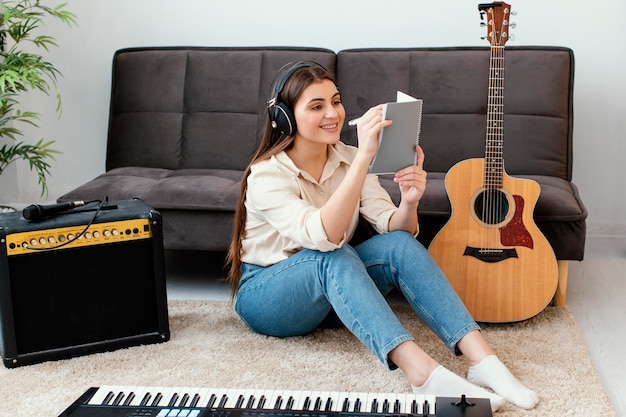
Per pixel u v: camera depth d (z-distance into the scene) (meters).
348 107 3.12
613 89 3.31
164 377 2.08
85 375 2.10
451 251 2.46
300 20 3.42
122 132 3.28
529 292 2.43
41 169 3.34
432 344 2.27
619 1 3.23
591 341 2.39
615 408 1.97
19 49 3.52
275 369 2.11
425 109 3.08
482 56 3.06
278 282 2.12
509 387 1.88
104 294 2.23
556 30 3.29
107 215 2.21
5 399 1.97
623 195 3.40
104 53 3.54
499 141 2.47
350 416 1.65
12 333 2.13
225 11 3.45
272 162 2.13
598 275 3.00
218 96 3.21
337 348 2.25
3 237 2.08
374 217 2.24
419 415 1.65
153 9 3.48
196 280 2.97
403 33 3.37
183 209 2.69
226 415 1.65
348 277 1.95
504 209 2.47
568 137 3.02
